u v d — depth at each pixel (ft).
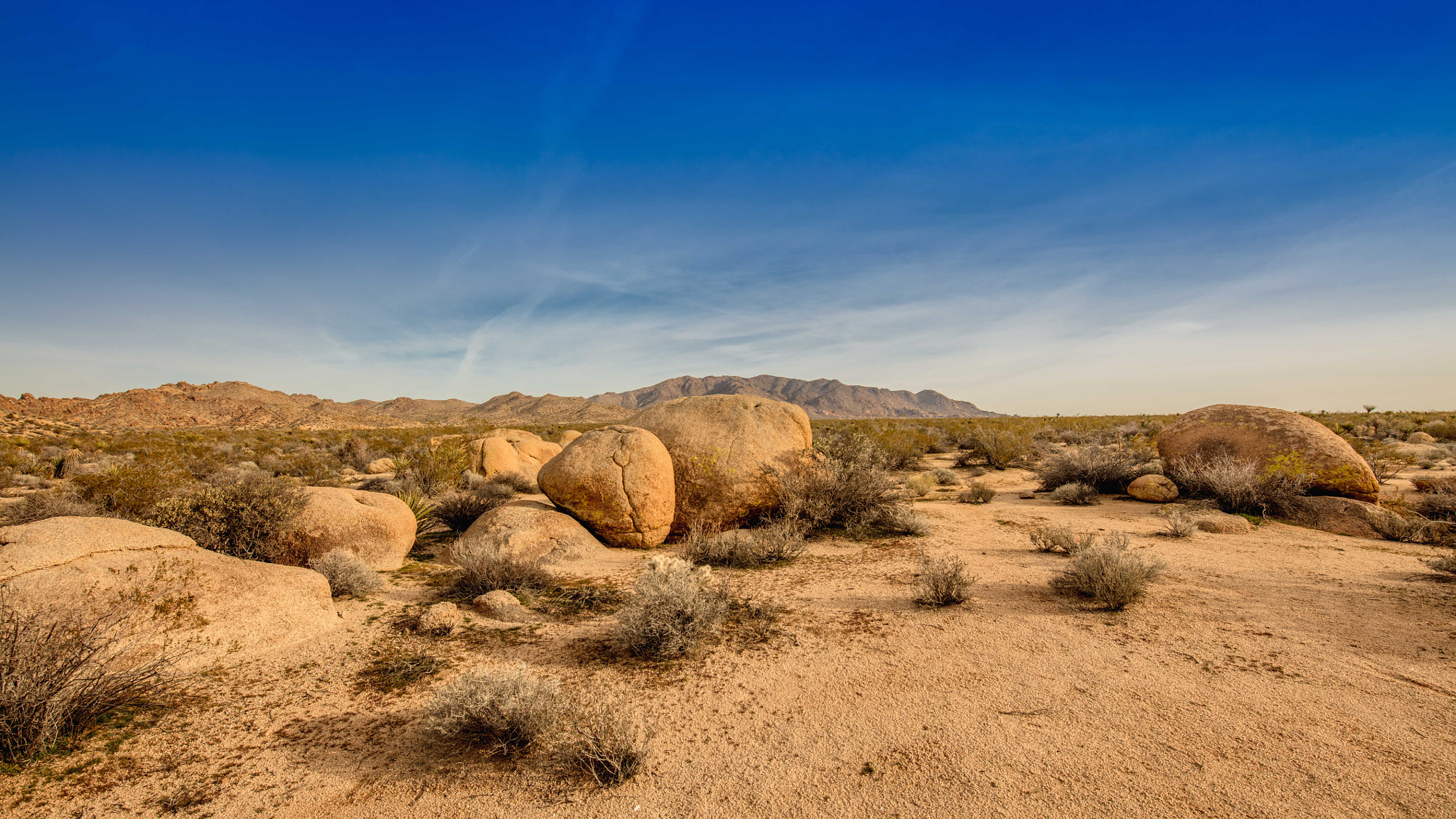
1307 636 18.42
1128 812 10.79
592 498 33.58
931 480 57.26
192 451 99.25
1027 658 17.54
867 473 37.93
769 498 37.01
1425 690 14.85
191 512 26.35
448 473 57.06
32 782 12.27
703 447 37.52
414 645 19.81
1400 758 12.03
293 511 28.09
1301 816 10.46
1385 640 17.88
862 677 16.83
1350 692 14.83
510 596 23.47
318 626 20.83
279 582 21.04
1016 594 23.35
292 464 82.89
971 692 15.62
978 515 40.40
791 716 14.87
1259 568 25.85
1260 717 13.82
